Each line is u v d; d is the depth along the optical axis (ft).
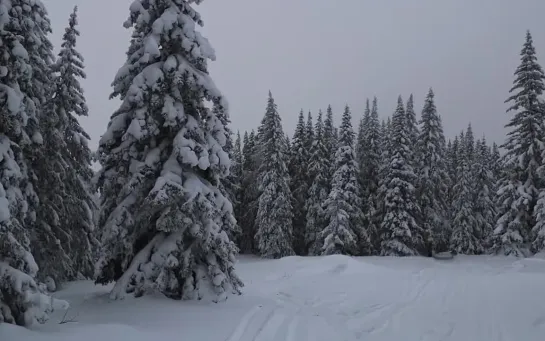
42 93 55.83
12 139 36.29
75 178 70.74
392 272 78.74
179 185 41.57
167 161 44.14
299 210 154.40
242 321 35.81
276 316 38.24
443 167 144.25
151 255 43.52
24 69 36.40
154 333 31.42
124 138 42.47
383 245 129.49
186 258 42.60
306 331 33.99
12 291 30.07
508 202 103.35
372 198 142.92
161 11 46.37
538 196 98.53
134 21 46.52
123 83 46.37
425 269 87.04
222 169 46.24
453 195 163.73
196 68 46.93
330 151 157.99
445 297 52.47
